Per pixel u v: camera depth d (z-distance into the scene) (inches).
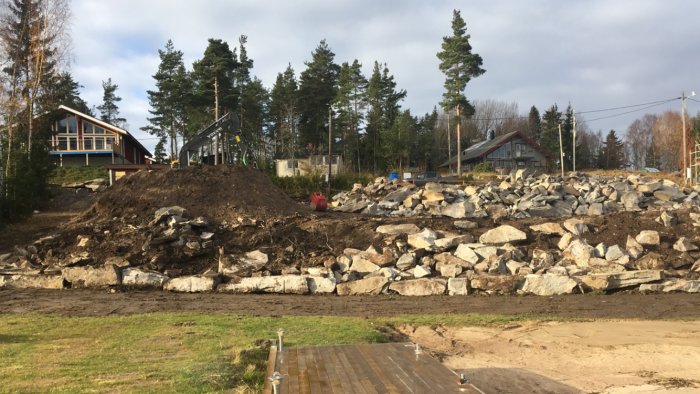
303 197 1385.3
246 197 803.4
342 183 1520.7
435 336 358.0
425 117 3265.3
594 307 490.6
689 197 1002.7
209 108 2071.9
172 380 227.6
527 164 2664.9
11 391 212.1
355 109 2482.8
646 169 2760.8
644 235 652.7
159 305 481.4
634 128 4842.5
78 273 581.9
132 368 250.2
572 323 404.5
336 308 483.8
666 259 617.0
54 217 952.3
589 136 4773.6
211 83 1939.0
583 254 619.8
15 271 606.2
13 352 287.6
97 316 421.7
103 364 259.1
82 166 1788.9
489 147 2586.1
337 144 2486.5
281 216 772.0
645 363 286.4
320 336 331.0
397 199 1006.4
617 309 480.7
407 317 430.3
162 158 2901.1
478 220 775.1
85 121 2106.3
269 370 205.2
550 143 3277.6
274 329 358.6
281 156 2544.3
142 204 770.8
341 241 675.4
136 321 389.1
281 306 486.9
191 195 792.3
